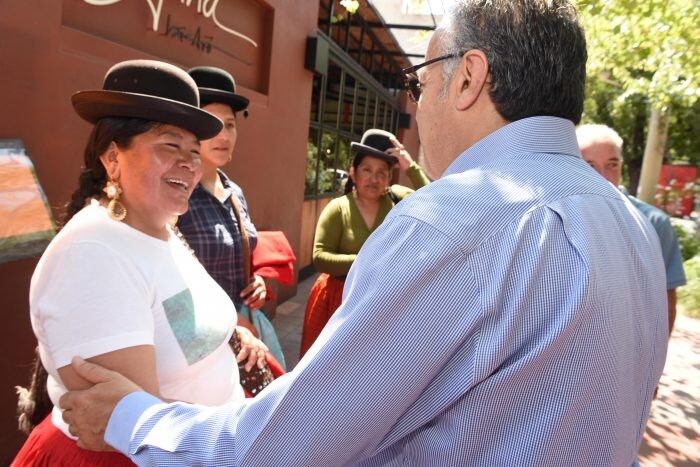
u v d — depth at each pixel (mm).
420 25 7480
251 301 2223
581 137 2428
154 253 1326
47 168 2150
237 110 2395
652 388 927
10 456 2084
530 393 761
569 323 733
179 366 1323
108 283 1159
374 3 6992
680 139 17406
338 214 3043
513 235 774
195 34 3338
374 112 10188
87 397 1023
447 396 782
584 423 762
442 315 756
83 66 2297
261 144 4500
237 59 4020
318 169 6914
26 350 2139
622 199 958
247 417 801
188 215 2043
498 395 763
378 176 3047
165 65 1423
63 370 1121
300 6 5059
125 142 1316
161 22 2928
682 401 4168
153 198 1347
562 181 851
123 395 1008
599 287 760
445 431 800
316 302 2992
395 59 10633
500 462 772
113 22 2582
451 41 973
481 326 761
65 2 2270
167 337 1306
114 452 1205
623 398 801
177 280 1359
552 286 754
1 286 2006
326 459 776
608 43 5609
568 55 908
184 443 847
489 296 750
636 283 870
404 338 757
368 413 767
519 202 804
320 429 763
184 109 1330
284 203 5238
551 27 901
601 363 757
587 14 4883
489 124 947
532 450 755
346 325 763
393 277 757
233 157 4020
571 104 931
